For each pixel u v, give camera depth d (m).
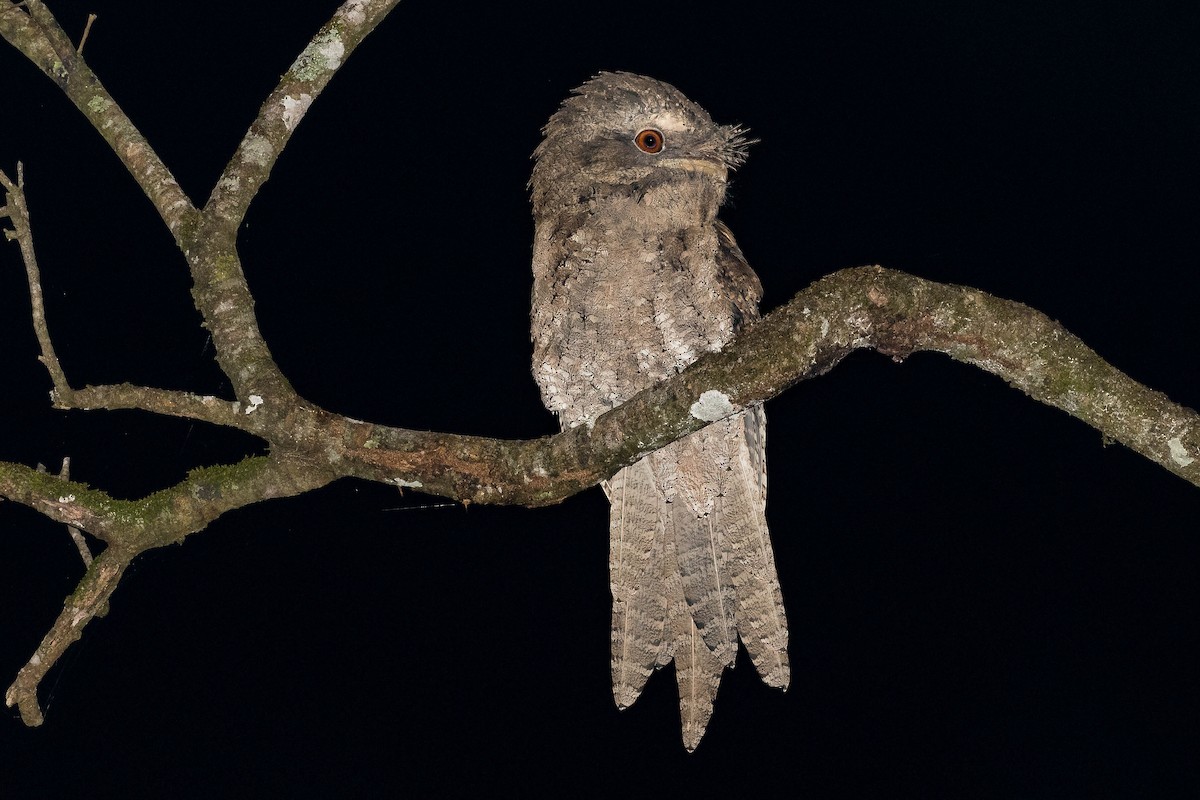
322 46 7.99
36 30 7.91
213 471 6.68
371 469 6.45
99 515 6.63
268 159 7.58
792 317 6.07
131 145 7.62
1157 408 6.20
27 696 6.55
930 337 6.21
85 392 6.40
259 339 6.79
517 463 6.37
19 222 6.34
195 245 7.15
